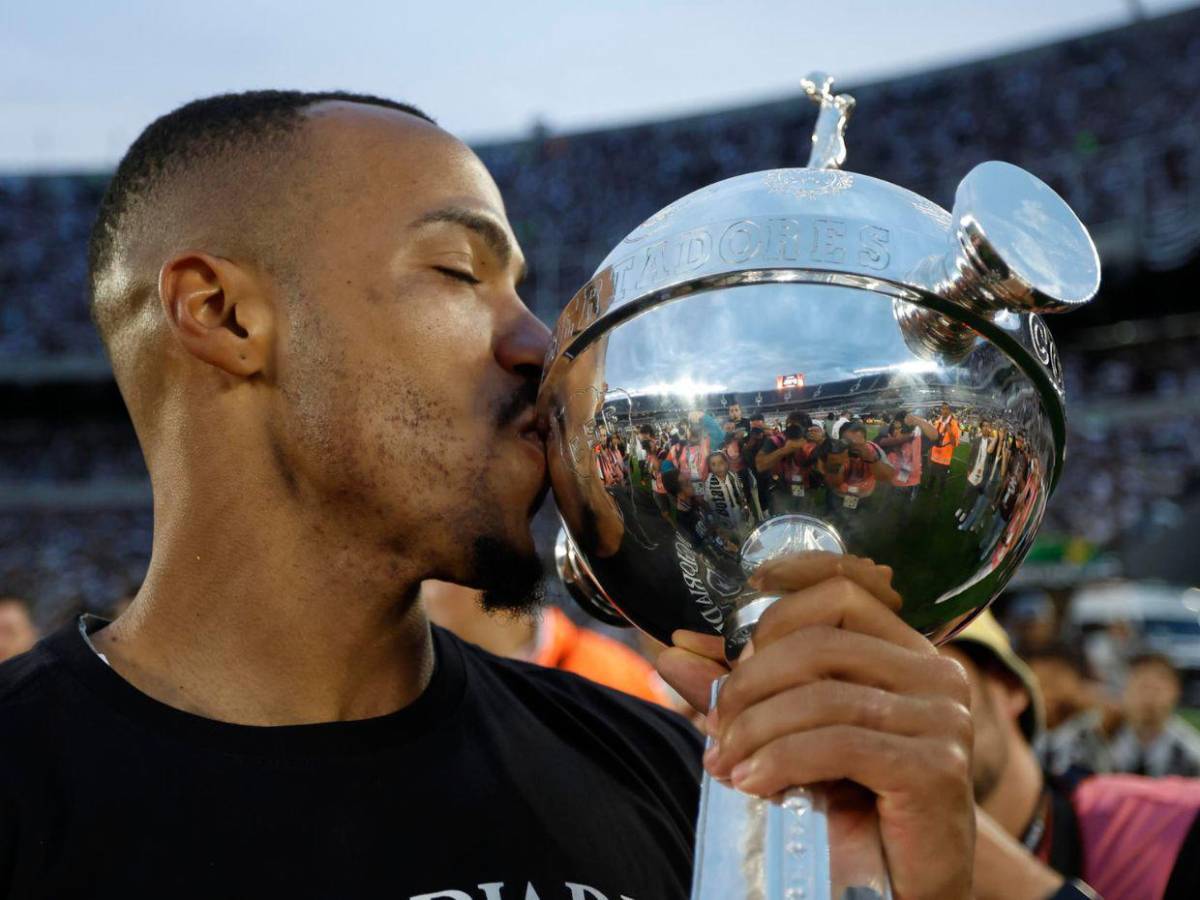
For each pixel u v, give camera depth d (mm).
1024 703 2525
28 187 23812
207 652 1087
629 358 910
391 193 1113
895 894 849
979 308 846
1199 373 20547
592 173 23156
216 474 1115
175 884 937
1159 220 18734
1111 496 19375
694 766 1332
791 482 861
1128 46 20422
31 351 22484
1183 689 13773
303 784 1009
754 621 881
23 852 923
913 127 21438
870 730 789
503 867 1044
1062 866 2373
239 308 1112
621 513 934
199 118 1206
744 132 22422
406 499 1067
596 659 3227
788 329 860
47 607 20766
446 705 1137
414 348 1074
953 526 885
